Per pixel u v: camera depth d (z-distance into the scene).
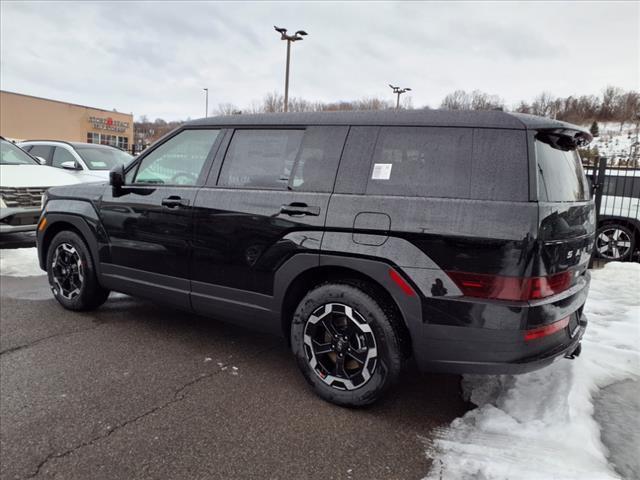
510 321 2.34
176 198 3.51
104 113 45.81
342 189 2.82
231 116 3.47
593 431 2.52
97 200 4.08
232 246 3.20
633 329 4.10
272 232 3.01
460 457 2.36
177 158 3.66
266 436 2.53
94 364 3.37
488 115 2.56
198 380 3.16
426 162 2.63
